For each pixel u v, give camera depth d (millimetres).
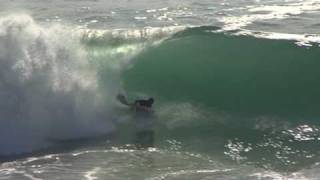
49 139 39438
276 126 41969
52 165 34469
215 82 52656
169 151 37031
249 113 45500
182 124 42812
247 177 31750
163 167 33781
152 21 81500
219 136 40062
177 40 56656
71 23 78625
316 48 53594
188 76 53688
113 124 42469
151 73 53500
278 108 46531
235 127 42062
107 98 45125
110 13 89000
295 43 54625
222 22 79375
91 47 53906
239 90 51000
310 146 37406
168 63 54812
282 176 31938
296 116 44344
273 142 38438
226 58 54469
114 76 48531
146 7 96250
